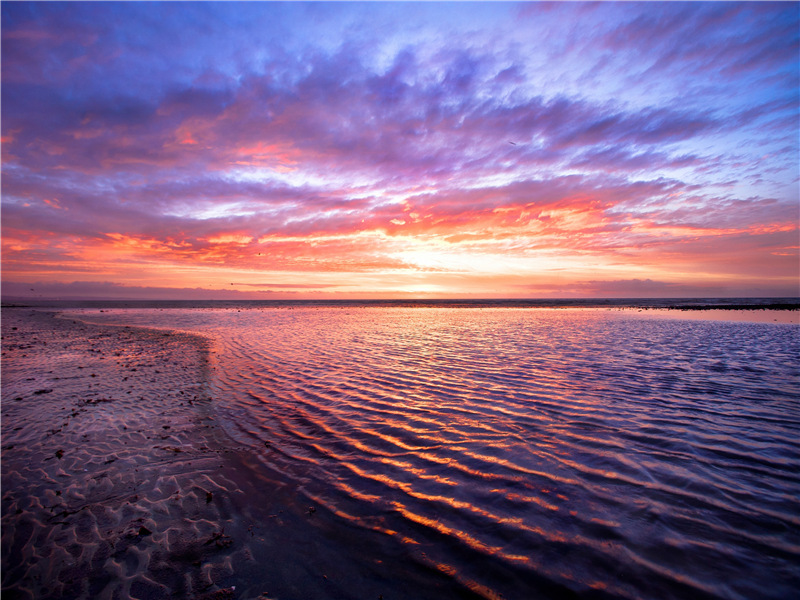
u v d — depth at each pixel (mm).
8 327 29031
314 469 5570
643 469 5211
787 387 9258
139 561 3766
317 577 3521
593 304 89750
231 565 3703
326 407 8297
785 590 3143
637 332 21938
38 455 6109
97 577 3557
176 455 6121
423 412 7719
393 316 40625
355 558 3748
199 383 10719
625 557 3572
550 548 3732
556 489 4766
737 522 4023
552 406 7910
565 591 3217
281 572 3598
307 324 30000
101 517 4484
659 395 8641
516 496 4641
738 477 4949
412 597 3260
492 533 3994
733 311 47750
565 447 5953
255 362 13703
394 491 4895
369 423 7246
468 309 60312
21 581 3516
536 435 6441
